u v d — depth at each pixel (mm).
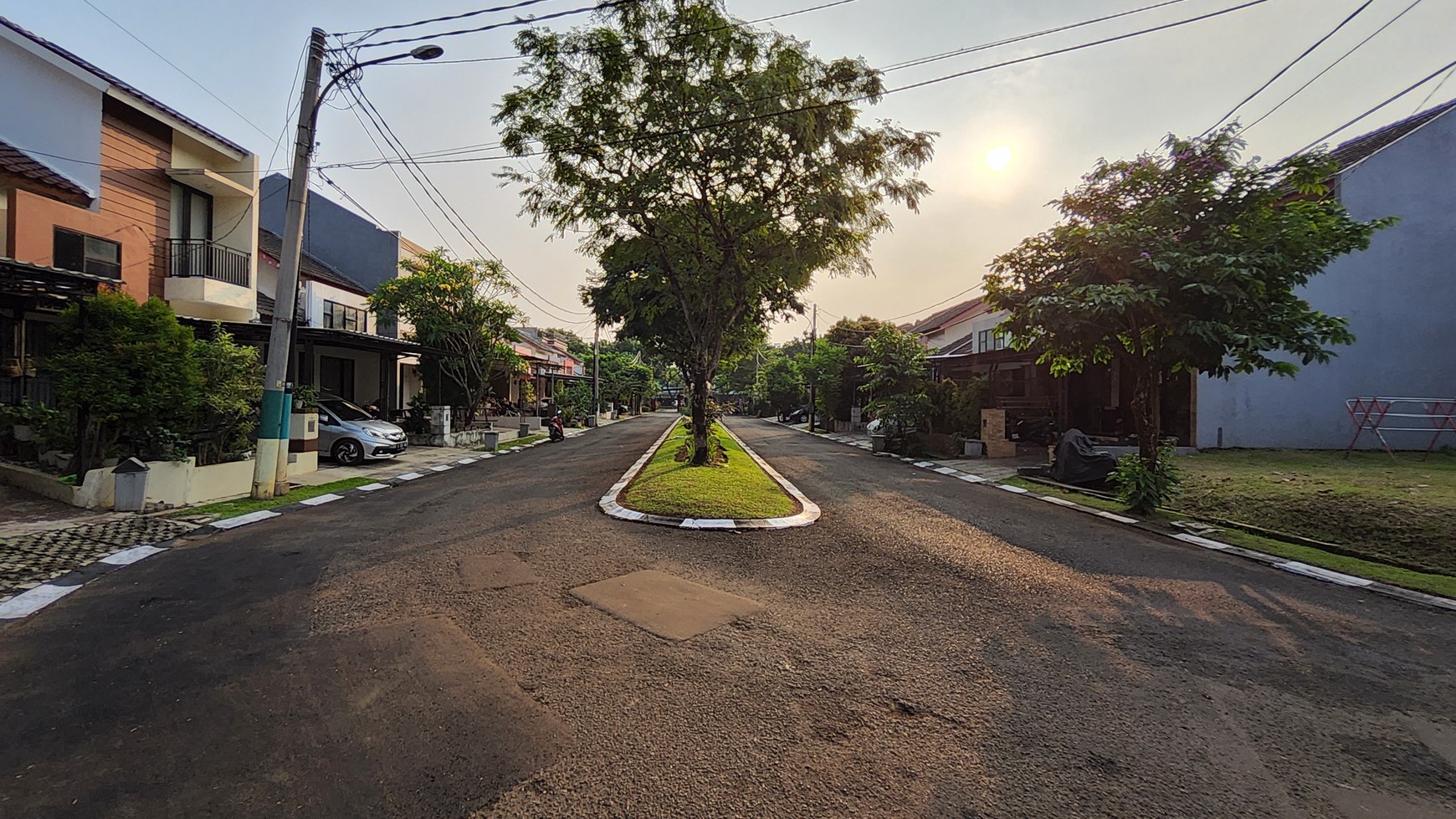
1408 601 5164
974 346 28047
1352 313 14758
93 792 2410
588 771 2609
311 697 3230
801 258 12062
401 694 3277
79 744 2760
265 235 21672
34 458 9273
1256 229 7879
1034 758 2762
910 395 18312
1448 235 14484
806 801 2436
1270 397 14992
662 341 26281
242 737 2838
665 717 3072
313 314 18750
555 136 10523
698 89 10281
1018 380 23359
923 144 11359
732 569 5801
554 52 10320
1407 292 14625
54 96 11633
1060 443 12406
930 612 4684
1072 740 2926
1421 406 14305
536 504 8977
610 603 4758
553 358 43312
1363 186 14641
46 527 6672
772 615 4574
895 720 3078
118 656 3713
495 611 4566
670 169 10719
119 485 7637
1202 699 3365
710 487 9570
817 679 3523
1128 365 9703
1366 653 4047
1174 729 3047
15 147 11008
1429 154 14625
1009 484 11992
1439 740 2996
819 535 7277
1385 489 8531
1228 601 5066
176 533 6875
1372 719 3180
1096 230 8289
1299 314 7863
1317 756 2828
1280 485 9391
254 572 5492
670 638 4090
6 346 10094
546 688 3359
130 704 3139
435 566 5727
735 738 2893
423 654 3783
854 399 28984
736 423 40969
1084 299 8422
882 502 9625
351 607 4629
